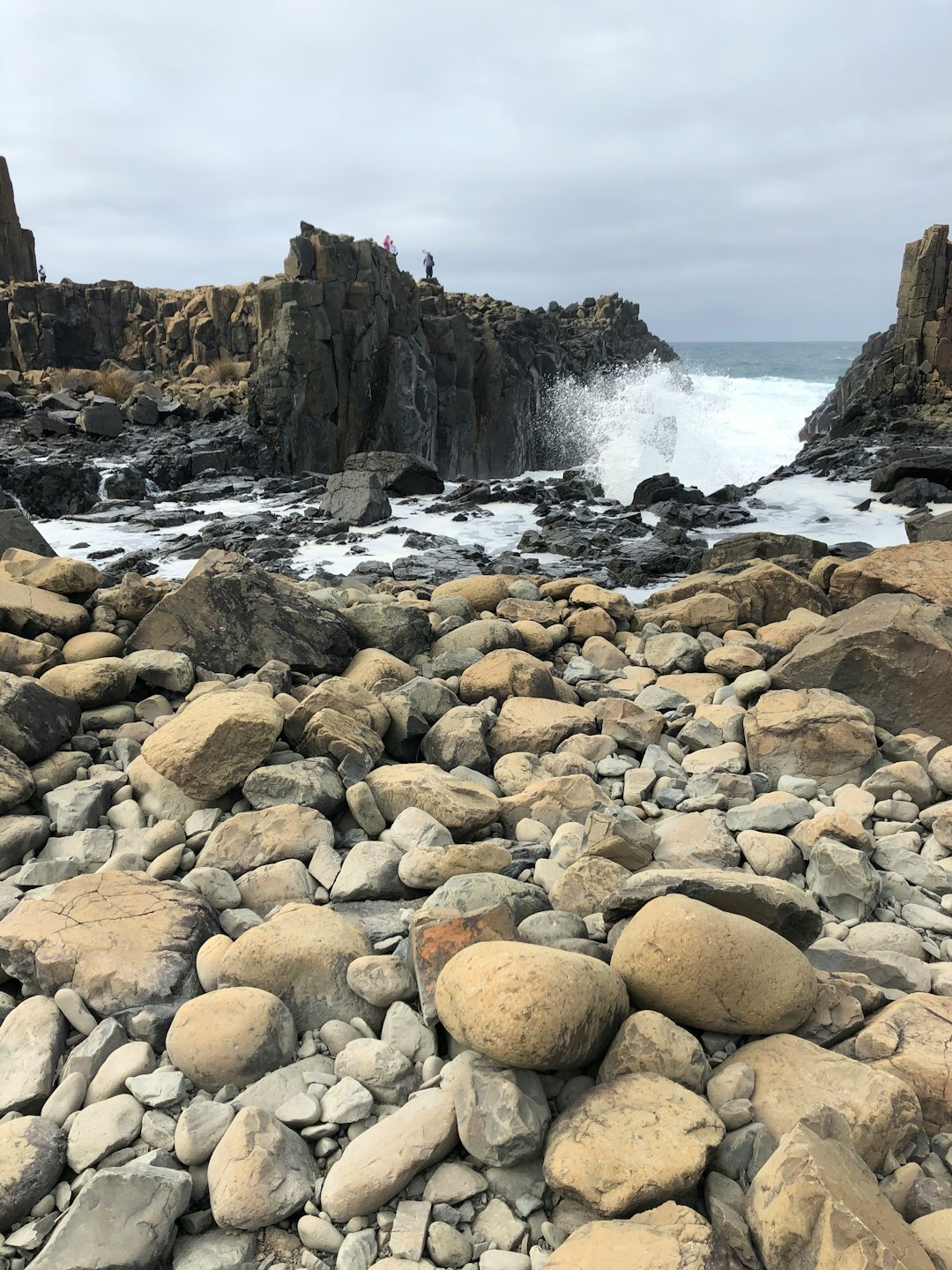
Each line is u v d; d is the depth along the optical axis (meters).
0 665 5.67
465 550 13.18
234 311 37.31
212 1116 2.62
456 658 6.22
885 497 16.30
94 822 4.33
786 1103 2.58
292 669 6.20
